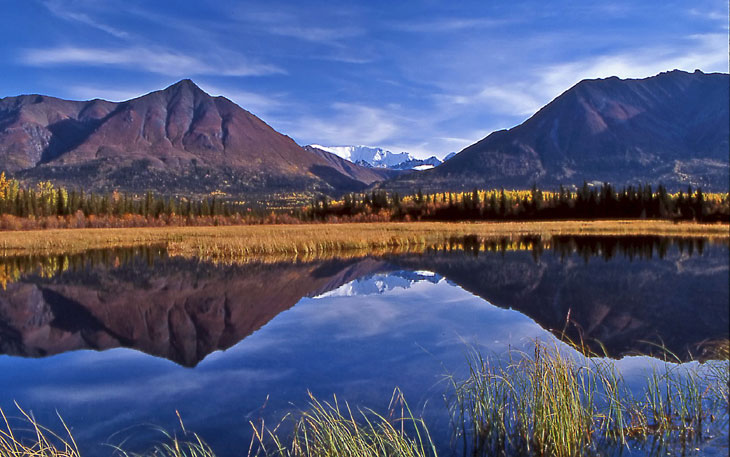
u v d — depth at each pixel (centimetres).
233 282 1905
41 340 1087
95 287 1853
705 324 1129
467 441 500
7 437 535
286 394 664
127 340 1074
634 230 5566
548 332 1027
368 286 1750
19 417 607
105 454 492
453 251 3156
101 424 577
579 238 4388
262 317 1259
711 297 1512
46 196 9494
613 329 1075
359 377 725
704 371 695
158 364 859
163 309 1430
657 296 1526
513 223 7775
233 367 805
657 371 720
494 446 490
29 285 1928
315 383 705
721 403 556
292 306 1397
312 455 471
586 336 1002
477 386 591
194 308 1432
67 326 1231
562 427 468
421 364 781
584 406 551
